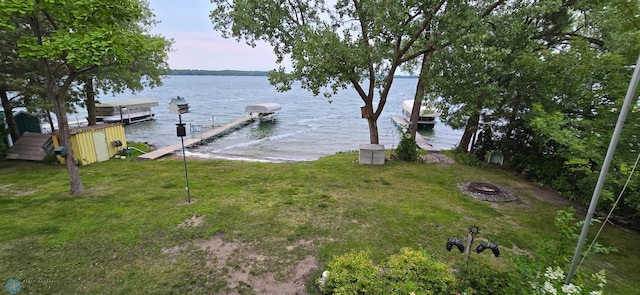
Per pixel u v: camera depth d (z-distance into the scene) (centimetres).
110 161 1213
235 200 758
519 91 1007
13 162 1127
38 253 489
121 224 601
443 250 539
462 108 1038
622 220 712
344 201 769
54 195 770
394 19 909
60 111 732
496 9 1093
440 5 933
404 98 6181
